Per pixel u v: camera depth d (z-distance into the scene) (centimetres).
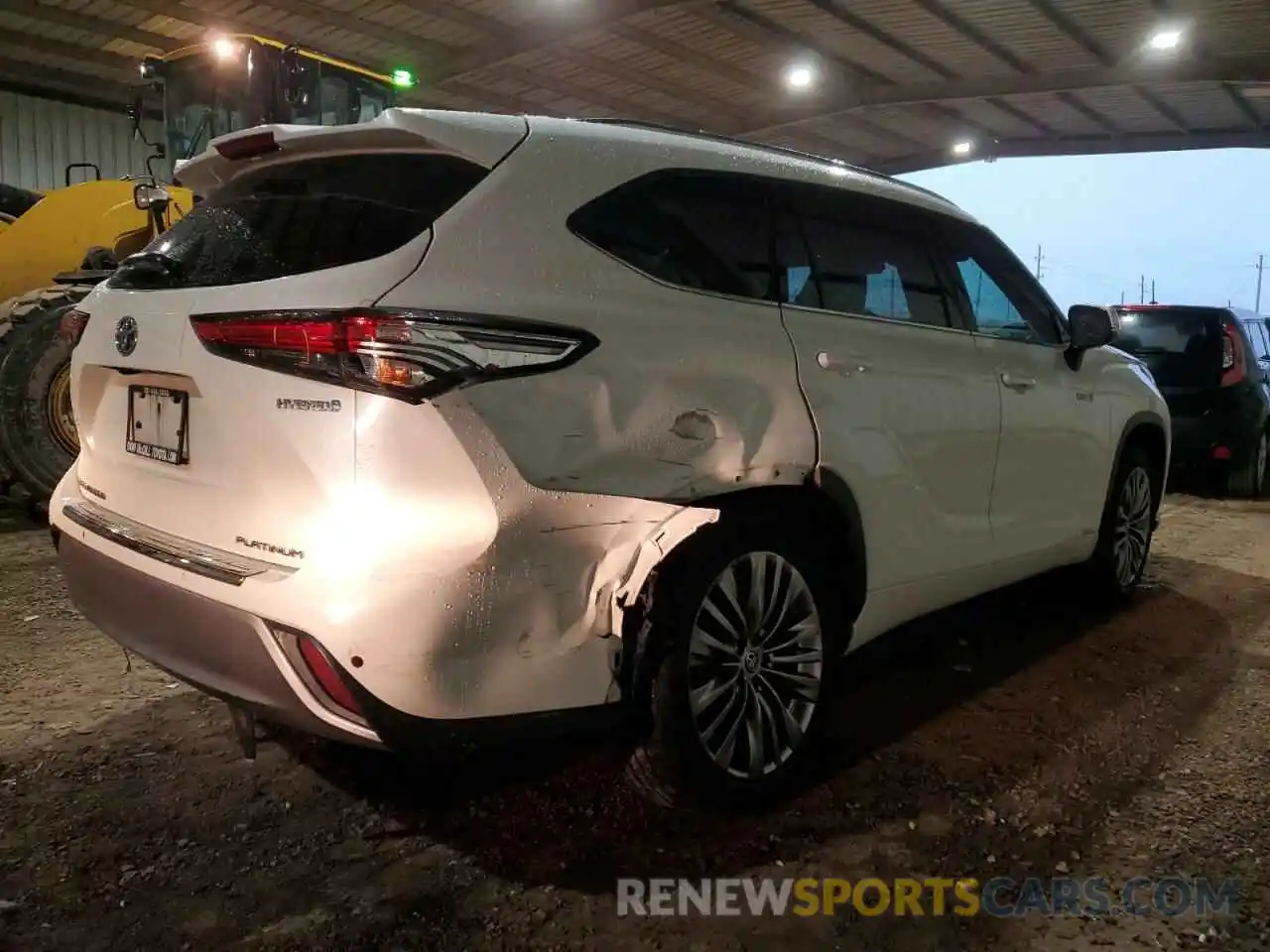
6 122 1474
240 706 243
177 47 1381
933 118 1778
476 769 309
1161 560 607
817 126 1831
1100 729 351
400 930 231
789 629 292
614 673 245
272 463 228
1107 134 1878
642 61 1490
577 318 243
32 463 596
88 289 619
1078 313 422
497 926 234
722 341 273
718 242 290
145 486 267
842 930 237
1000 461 374
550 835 273
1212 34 1321
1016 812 292
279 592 219
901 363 330
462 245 234
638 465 247
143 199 625
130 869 252
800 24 1349
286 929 230
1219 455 822
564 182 257
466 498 219
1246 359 828
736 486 268
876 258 343
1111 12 1270
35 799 282
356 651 211
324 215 249
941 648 435
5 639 406
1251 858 271
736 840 273
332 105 812
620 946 229
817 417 290
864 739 339
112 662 385
